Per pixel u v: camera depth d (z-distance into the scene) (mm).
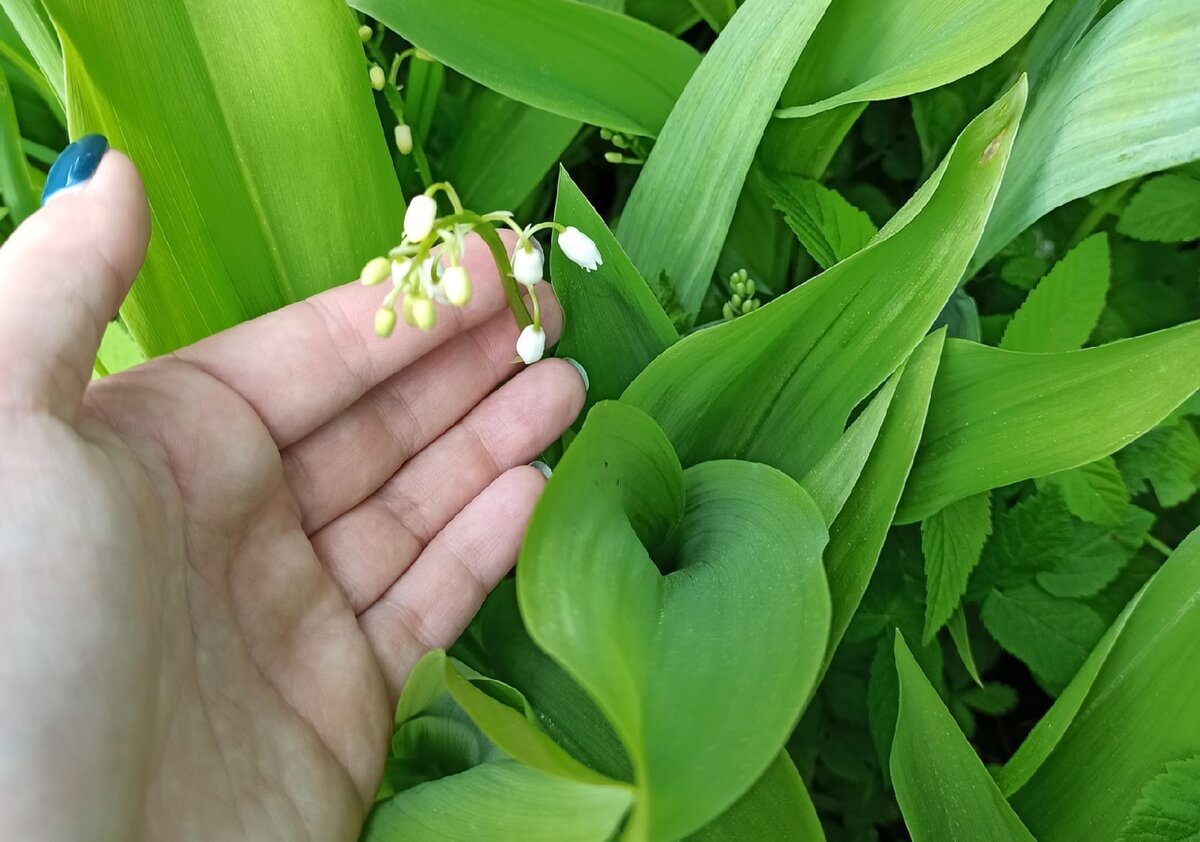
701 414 182
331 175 181
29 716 124
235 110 172
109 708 131
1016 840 151
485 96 248
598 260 152
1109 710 169
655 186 205
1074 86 188
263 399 171
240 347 168
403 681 183
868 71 205
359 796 165
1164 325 215
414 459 195
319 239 185
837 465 161
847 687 211
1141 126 172
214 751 149
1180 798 152
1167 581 170
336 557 184
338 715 167
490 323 191
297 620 170
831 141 220
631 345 194
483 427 194
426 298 137
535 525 116
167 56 164
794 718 113
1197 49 166
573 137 244
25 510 131
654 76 218
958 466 173
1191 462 193
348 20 173
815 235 206
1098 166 177
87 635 132
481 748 154
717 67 195
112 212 141
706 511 166
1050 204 185
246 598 164
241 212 178
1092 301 190
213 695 153
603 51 211
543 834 128
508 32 204
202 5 164
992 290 239
